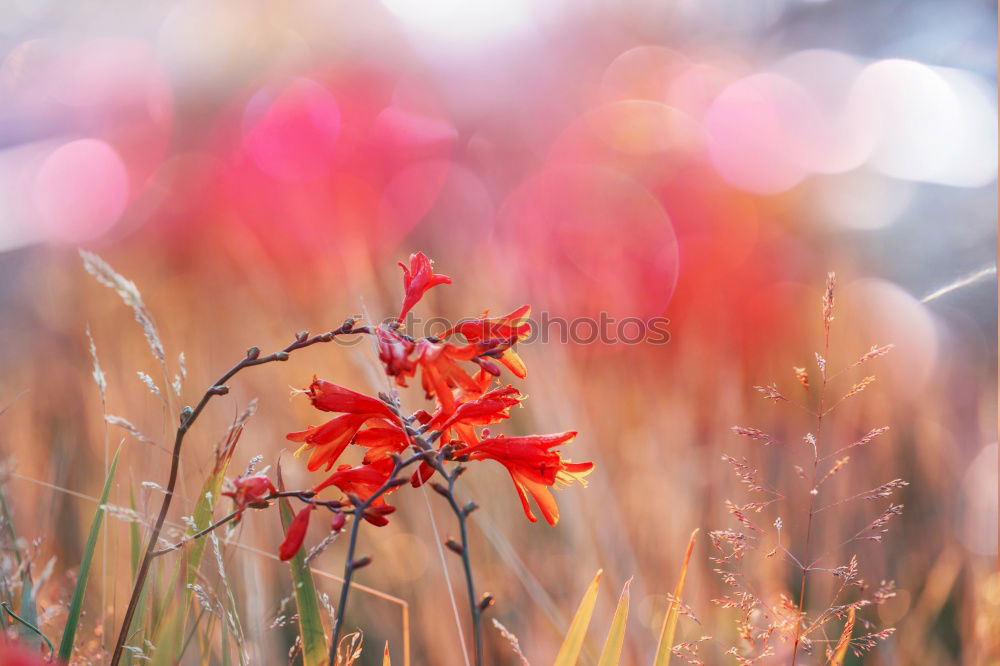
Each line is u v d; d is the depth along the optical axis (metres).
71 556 1.32
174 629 1.10
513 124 4.59
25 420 1.49
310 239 2.11
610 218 2.94
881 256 2.82
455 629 1.31
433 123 4.13
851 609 1.15
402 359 1.07
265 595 1.25
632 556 1.32
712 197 3.23
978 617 1.27
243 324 1.76
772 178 3.73
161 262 2.80
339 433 1.09
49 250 3.12
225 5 5.24
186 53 4.99
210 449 1.32
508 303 1.53
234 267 2.15
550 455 1.08
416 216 3.03
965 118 4.05
